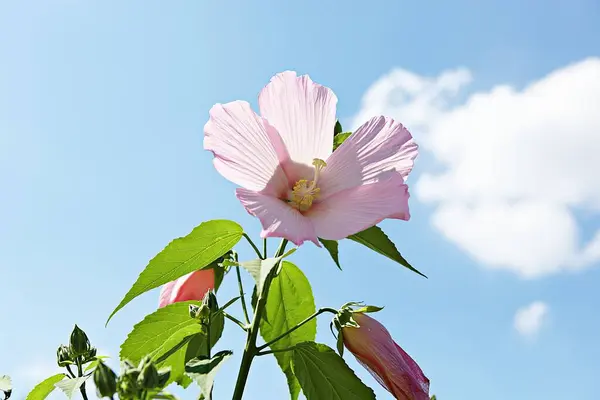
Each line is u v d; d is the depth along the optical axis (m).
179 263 0.64
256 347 0.63
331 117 0.66
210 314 0.63
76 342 0.63
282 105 0.65
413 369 0.68
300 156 0.65
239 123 0.63
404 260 0.64
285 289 0.72
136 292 0.64
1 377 0.61
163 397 0.49
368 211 0.61
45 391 0.66
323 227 0.61
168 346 0.67
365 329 0.66
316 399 0.65
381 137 0.65
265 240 0.66
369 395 0.65
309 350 0.66
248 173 0.63
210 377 0.56
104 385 0.49
